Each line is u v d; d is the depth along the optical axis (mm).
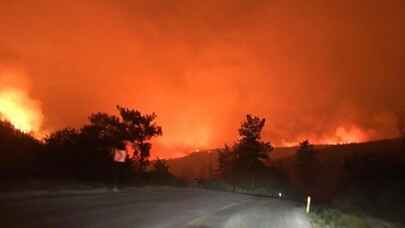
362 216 41312
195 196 37469
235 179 90625
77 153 32656
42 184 24125
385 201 56844
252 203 38781
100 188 29094
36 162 28891
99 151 34656
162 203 26438
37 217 15156
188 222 19375
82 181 29844
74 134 34656
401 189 57250
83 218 16328
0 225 13016
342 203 63594
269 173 93750
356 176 66125
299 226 24500
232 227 19828
